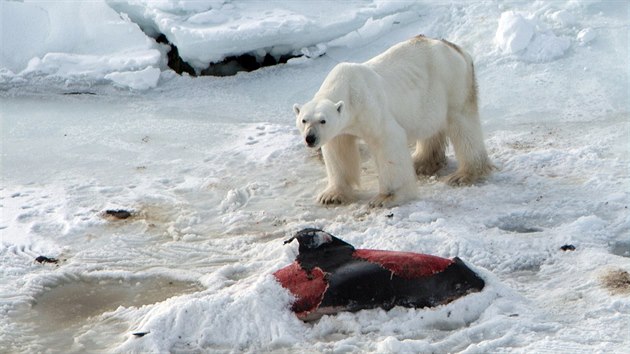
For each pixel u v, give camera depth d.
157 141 19.67
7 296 12.91
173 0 24.16
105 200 16.56
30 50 24.17
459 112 16.80
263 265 13.38
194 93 22.75
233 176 17.67
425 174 17.61
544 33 22.84
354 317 11.45
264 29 23.05
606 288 12.02
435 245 13.63
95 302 12.86
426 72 16.38
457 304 11.47
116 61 23.33
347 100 15.12
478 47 23.14
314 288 11.59
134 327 11.80
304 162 18.25
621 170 16.77
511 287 12.29
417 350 10.68
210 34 22.83
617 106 20.11
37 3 24.92
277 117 21.09
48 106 22.02
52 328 12.12
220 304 11.51
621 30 22.89
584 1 23.95
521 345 10.68
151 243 14.75
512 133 19.27
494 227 14.69
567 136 18.86
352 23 23.94
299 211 15.90
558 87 21.16
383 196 15.77
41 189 17.11
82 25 24.59
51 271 13.70
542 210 15.18
